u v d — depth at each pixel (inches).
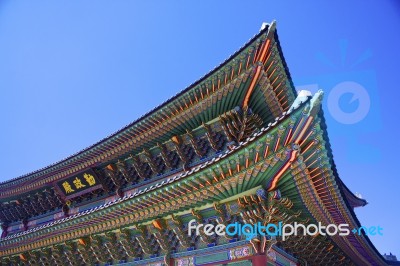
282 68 693.3
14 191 1227.9
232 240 561.6
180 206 605.0
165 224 645.3
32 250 892.6
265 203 518.0
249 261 524.4
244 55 663.8
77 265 821.2
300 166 491.2
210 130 775.1
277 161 480.1
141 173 933.2
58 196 1151.0
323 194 573.6
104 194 1043.3
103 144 936.9
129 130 874.1
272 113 763.4
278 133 454.9
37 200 1218.6
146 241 671.1
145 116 831.1
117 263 742.5
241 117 725.9
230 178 525.7
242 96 714.8
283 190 534.0
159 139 861.8
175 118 804.0
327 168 520.1
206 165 525.7
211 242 588.4
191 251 608.1
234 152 493.7
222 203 570.6
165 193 589.9
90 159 994.7
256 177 510.9
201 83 729.6
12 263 965.8
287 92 740.7
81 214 724.0
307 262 747.4
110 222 701.3
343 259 857.5
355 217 683.4
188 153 826.8
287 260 648.4
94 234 751.1
